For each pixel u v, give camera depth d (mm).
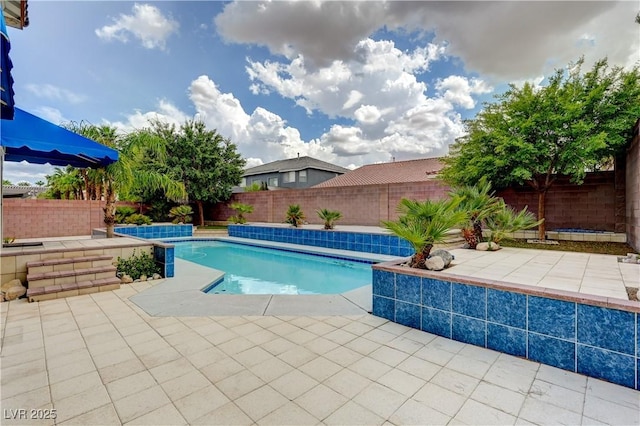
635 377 2389
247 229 13469
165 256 6105
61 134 5016
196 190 17219
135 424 1982
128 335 3381
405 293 3725
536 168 7590
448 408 2154
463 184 8898
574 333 2652
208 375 2574
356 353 2990
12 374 2562
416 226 4133
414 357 2916
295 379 2521
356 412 2109
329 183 20922
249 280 7590
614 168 7930
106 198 7590
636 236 6141
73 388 2371
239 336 3375
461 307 3285
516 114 7543
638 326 2381
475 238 6770
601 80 6996
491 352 3029
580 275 3904
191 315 4031
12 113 3305
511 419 2039
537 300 2836
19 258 4852
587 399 2256
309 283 7336
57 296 4684
